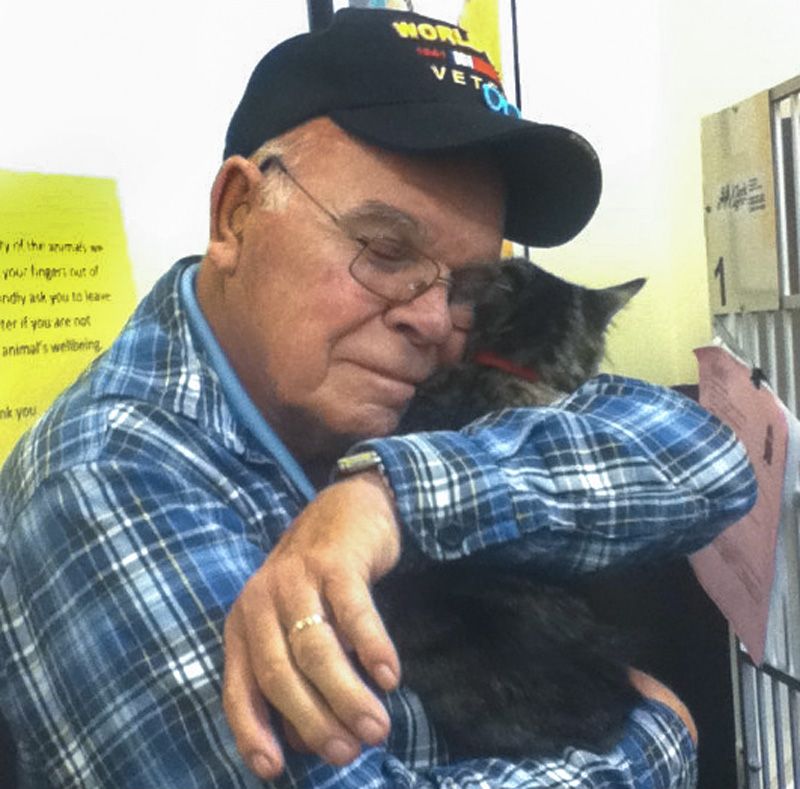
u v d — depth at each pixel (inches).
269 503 29.4
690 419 33.1
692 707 47.1
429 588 30.5
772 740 41.6
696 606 46.6
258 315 30.3
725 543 40.8
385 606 29.8
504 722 29.4
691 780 33.1
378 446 26.9
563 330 36.3
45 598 25.7
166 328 31.0
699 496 31.4
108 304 40.0
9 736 30.6
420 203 30.1
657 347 61.1
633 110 61.0
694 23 59.6
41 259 37.6
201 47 43.1
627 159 60.9
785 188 37.3
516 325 35.6
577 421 31.1
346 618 19.5
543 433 30.6
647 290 61.2
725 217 41.4
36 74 37.7
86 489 25.7
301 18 46.7
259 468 30.1
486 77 32.7
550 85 57.5
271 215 30.0
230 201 31.5
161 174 42.0
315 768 22.8
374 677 18.9
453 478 27.2
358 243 29.6
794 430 35.2
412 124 29.7
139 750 23.7
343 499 24.5
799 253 36.7
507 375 34.6
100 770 24.5
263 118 31.7
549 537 29.0
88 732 24.6
